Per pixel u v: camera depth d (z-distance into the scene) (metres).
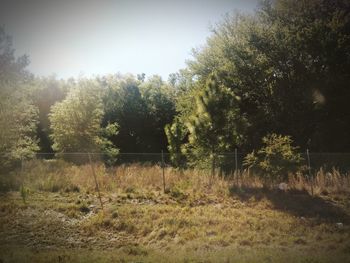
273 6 35.16
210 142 20.69
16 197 15.22
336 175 17.62
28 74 23.05
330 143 30.78
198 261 8.55
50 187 16.58
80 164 20.98
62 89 55.50
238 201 15.25
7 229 11.71
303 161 20.48
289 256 8.87
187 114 30.55
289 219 12.80
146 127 53.41
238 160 20.44
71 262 8.52
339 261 8.28
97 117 32.94
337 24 30.27
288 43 31.52
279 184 16.64
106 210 13.66
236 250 9.84
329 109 30.77
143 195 15.80
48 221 12.52
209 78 21.78
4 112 18.97
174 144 27.53
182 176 18.33
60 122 31.16
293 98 31.03
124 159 24.95
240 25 35.34
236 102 21.53
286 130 31.08
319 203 14.78
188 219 12.82
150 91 59.06
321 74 30.56
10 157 18.09
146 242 11.20
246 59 33.12
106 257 9.08
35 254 9.29
